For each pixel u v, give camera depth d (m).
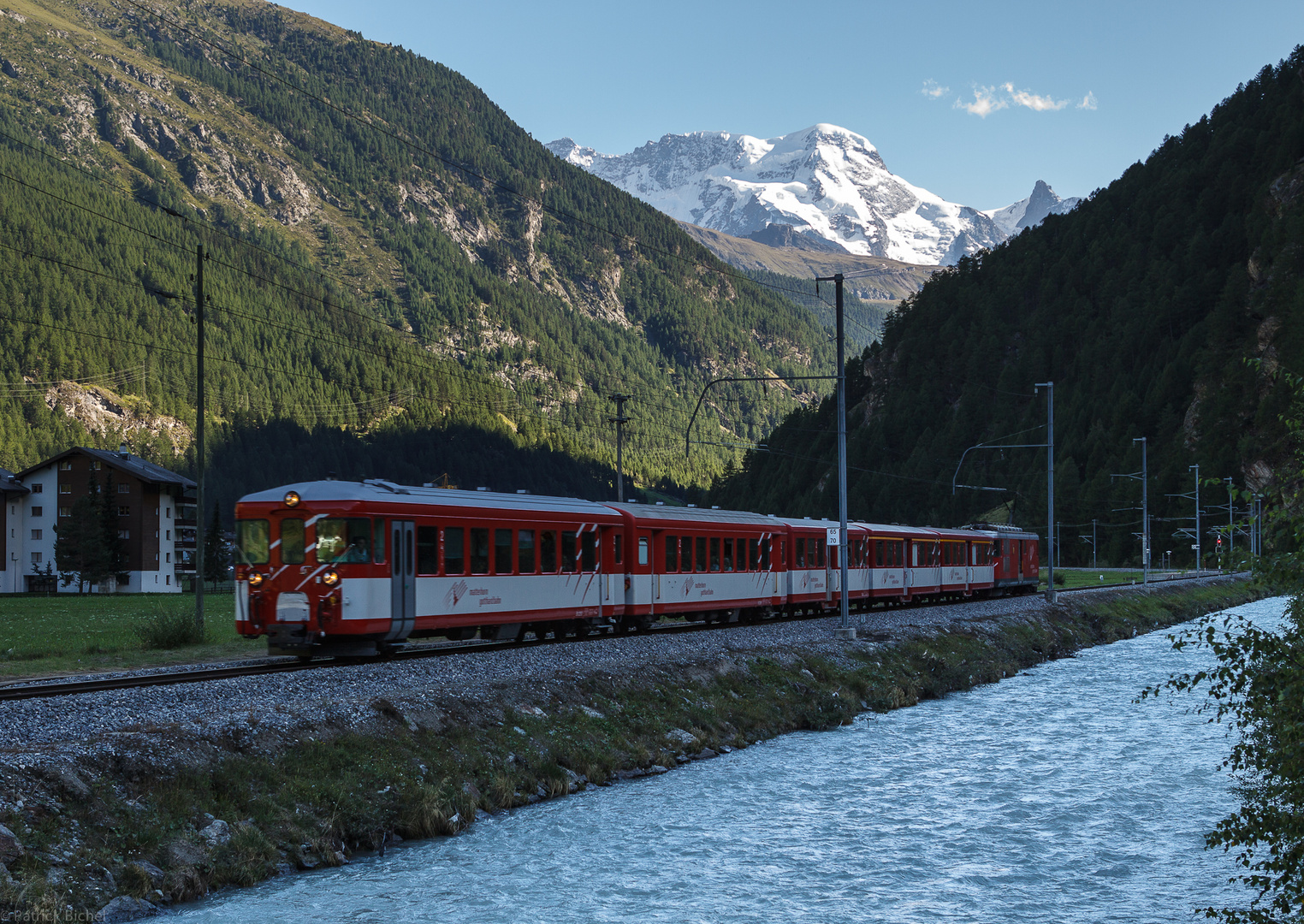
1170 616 68.94
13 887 12.34
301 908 14.32
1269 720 12.21
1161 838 19.30
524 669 25.47
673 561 36.28
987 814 20.83
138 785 15.23
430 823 17.89
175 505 134.12
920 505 199.25
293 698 20.22
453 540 27.28
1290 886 11.86
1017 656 44.12
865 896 16.03
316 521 24.89
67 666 29.08
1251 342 170.62
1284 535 11.04
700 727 26.14
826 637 37.06
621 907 15.20
